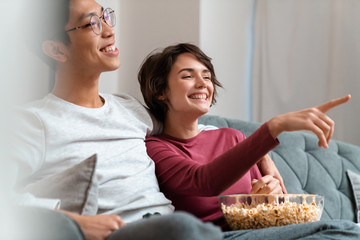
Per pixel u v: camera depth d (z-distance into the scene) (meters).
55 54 1.42
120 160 1.40
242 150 1.27
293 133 2.24
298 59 3.17
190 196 1.54
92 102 1.48
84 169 1.12
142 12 3.12
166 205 1.42
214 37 3.05
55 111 1.36
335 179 2.23
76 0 1.42
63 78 1.45
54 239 0.80
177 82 1.64
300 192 2.08
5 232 0.71
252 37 3.32
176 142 1.64
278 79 3.21
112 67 1.47
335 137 3.07
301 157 2.18
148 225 0.79
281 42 3.21
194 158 1.61
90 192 1.12
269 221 1.28
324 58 3.13
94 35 1.42
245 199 1.35
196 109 1.62
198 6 2.98
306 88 3.15
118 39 3.11
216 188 1.32
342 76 3.08
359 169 2.33
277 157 2.12
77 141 1.35
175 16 3.05
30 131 1.26
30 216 0.80
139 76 1.79
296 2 3.20
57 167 1.30
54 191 1.09
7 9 0.71
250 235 1.16
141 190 1.39
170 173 1.48
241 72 3.26
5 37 0.70
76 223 0.86
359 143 3.05
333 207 2.14
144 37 3.11
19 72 0.71
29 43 1.33
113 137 1.43
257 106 3.27
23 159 1.21
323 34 3.13
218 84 1.76
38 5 0.80
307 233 1.11
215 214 1.56
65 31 1.41
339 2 3.10
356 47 3.05
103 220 0.95
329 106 1.21
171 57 1.67
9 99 0.70
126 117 1.54
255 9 3.32
